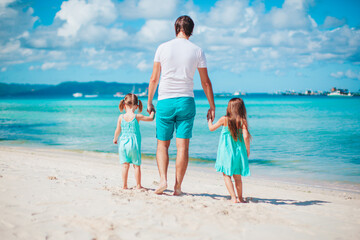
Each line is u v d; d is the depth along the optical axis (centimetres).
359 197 541
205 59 374
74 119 2747
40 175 509
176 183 389
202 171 801
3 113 3653
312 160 965
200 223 265
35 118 2859
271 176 754
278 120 2641
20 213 278
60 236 229
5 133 1697
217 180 670
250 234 246
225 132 383
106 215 278
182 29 375
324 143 1338
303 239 243
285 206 374
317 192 583
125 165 421
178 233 241
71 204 311
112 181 534
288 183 675
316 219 307
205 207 317
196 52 364
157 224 258
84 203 315
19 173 511
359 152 1102
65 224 254
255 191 556
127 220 265
